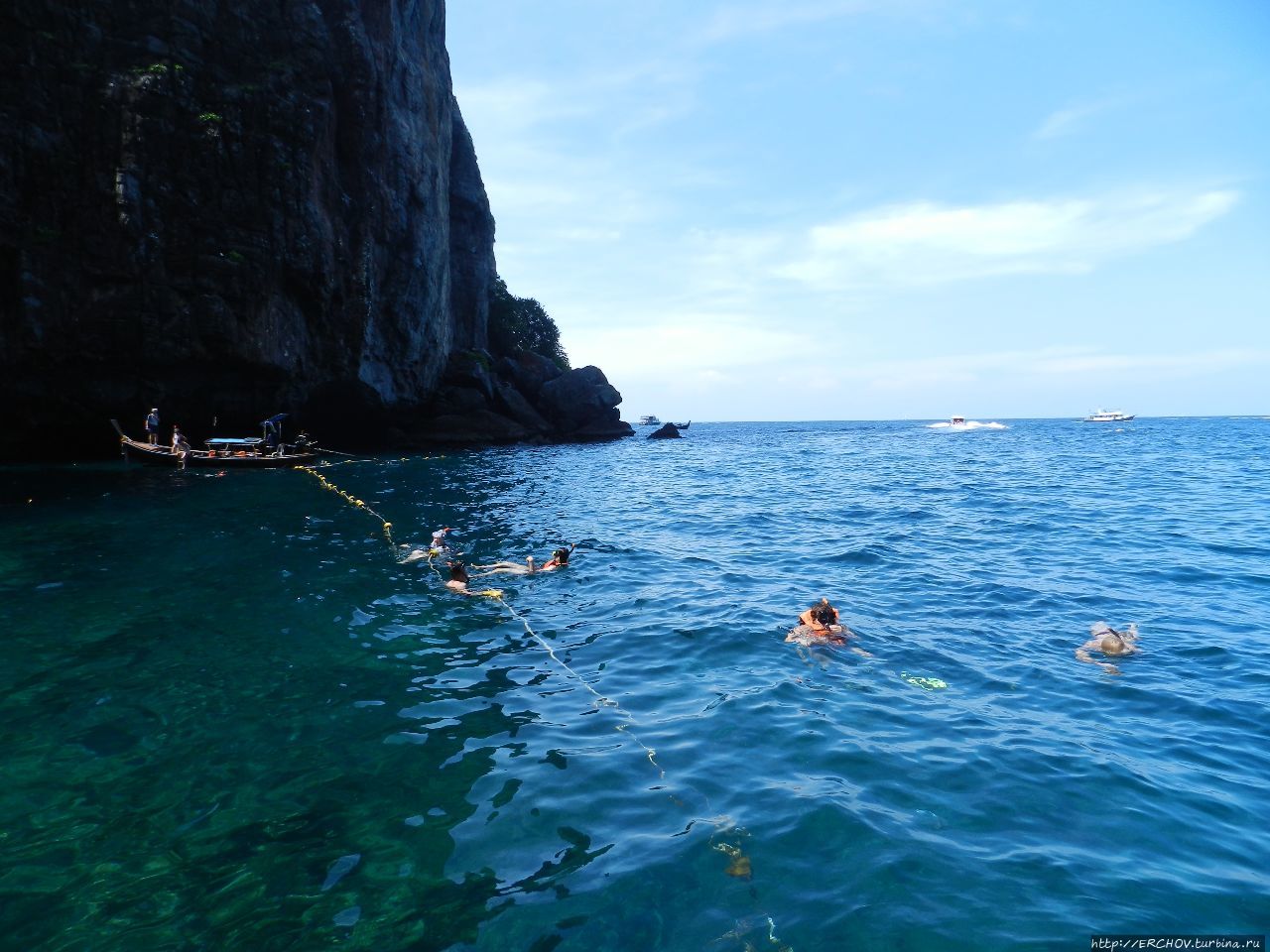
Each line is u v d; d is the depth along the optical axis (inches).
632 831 207.6
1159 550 589.0
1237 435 2930.6
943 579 502.0
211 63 1244.5
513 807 220.8
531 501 932.0
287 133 1293.1
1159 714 282.2
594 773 241.0
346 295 1470.2
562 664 343.9
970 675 324.2
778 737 265.3
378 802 223.9
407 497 935.0
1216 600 440.8
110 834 207.3
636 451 2043.6
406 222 1612.9
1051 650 356.8
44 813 217.8
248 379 1332.4
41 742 262.7
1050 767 240.7
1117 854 194.2
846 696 302.2
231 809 220.1
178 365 1236.5
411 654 357.7
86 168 1140.5
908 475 1316.4
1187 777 233.6
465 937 165.9
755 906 175.2
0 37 1089.4
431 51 1900.8
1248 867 188.1
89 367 1186.6
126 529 663.1
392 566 541.0
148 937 165.9
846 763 245.0
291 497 889.5
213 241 1222.9
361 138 1470.2
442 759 251.3
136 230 1159.6
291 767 245.9
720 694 305.9
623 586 490.9
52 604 430.6
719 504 919.7
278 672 330.3
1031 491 1018.1
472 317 2353.6
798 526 745.0
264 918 172.2
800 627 383.9
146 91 1154.7
